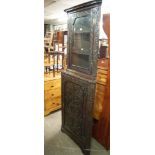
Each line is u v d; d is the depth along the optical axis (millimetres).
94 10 1716
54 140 1785
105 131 1744
